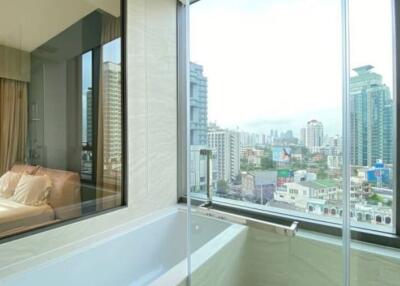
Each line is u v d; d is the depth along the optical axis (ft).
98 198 6.07
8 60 5.23
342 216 4.54
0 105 5.09
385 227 4.41
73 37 5.98
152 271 6.41
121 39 6.32
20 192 5.08
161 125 7.32
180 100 7.93
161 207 7.34
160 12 7.24
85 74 6.13
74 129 5.95
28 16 5.45
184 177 7.96
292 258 4.87
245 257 5.07
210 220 5.41
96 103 6.23
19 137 5.28
